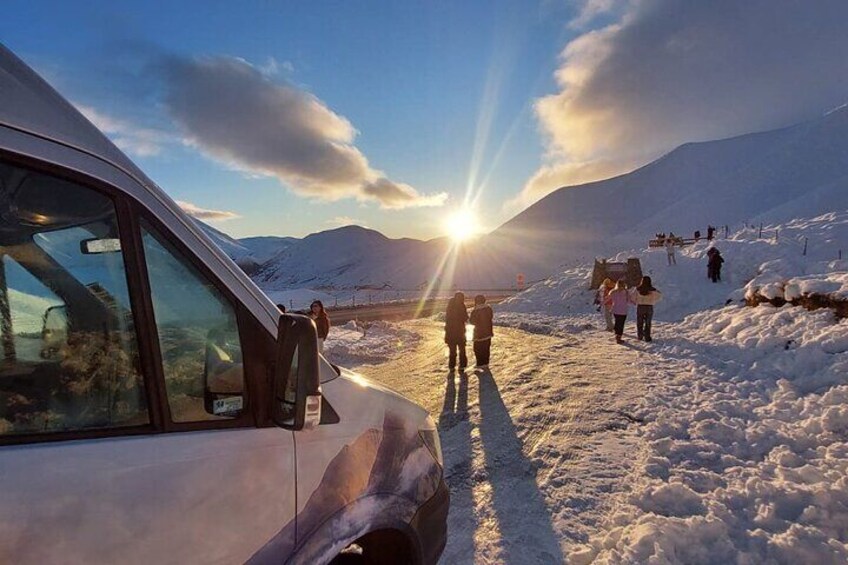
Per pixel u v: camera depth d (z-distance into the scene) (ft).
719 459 18.06
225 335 5.80
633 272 83.35
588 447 20.15
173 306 5.41
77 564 4.24
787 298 41.11
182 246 5.49
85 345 4.85
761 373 29.22
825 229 84.79
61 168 4.74
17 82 4.73
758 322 40.63
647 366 34.27
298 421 5.68
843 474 15.74
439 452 9.12
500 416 25.48
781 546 12.31
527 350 45.88
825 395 22.31
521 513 15.46
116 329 5.01
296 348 6.03
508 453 20.48
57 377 4.67
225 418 5.58
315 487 6.28
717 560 12.27
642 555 12.53
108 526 4.45
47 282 4.77
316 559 6.16
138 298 5.06
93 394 4.80
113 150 5.25
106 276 5.02
